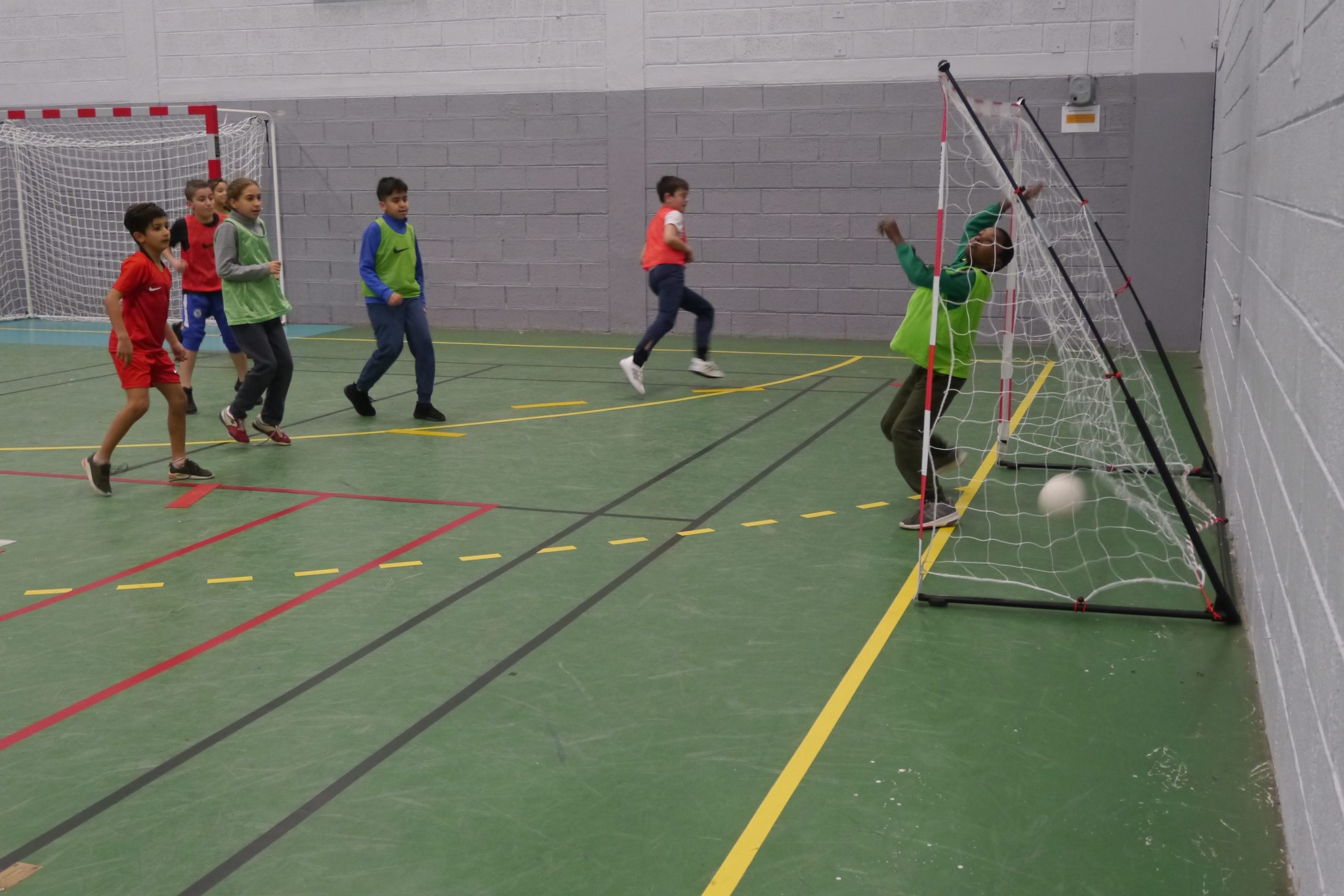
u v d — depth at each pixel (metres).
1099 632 4.28
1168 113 11.16
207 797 3.15
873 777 3.21
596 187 13.23
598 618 4.44
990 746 3.39
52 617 4.52
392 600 4.66
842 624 4.37
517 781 3.21
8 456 7.34
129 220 6.18
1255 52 5.41
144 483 6.61
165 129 14.69
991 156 4.93
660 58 12.73
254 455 7.30
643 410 8.70
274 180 14.27
